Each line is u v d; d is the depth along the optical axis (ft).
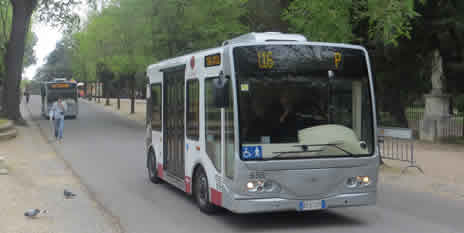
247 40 29.37
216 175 28.22
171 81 36.99
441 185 41.37
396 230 26.89
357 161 27.04
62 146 74.08
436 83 88.74
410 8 46.19
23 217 27.91
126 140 84.23
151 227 27.53
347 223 28.48
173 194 37.52
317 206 26.43
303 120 26.58
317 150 26.48
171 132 37.01
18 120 111.24
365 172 27.30
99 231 25.89
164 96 38.78
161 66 39.50
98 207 31.99
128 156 62.13
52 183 40.75
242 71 26.14
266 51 26.58
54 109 82.43
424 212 31.63
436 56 86.63
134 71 130.21
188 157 32.94
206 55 29.78
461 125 81.82
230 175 26.25
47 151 65.72
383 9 45.50
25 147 68.90
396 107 97.35
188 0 96.84
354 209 32.48
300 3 49.14
